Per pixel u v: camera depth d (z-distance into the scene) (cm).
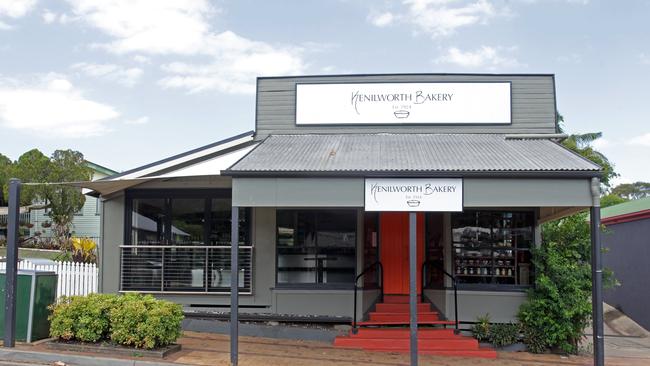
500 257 1288
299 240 1319
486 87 1355
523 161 1010
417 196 938
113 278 1341
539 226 1279
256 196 964
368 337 1170
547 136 1281
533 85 1354
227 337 1216
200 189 1352
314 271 1309
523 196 934
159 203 1362
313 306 1288
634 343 1459
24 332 1054
